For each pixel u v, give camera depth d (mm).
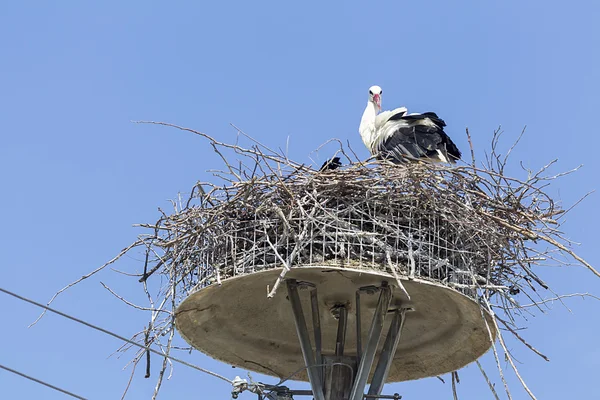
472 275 14055
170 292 14680
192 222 14461
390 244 13906
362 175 14055
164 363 14438
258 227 14086
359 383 14492
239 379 14742
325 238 13727
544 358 13516
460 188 14406
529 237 13961
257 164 13984
